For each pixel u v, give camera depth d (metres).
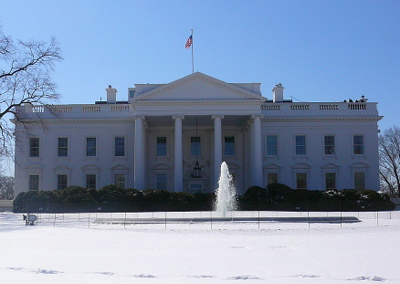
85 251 19.70
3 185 133.38
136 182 55.91
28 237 25.52
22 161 62.34
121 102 71.31
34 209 52.56
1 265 16.02
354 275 13.83
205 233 28.17
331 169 61.97
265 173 61.94
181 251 19.66
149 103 56.69
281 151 62.16
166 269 15.19
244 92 56.59
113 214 45.00
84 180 61.97
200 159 63.53
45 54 53.44
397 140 92.06
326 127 62.56
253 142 56.53
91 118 62.22
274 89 70.62
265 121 62.38
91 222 36.88
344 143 62.38
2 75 52.16
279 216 38.81
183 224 34.62
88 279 13.49
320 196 52.12
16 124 62.12
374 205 51.69
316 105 62.81
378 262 16.33
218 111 56.75
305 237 25.36
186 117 58.25
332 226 32.50
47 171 62.12
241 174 63.50
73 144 62.50
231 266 15.70
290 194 52.00
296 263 16.23
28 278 13.69
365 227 31.52
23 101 53.38
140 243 22.75
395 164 92.62
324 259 17.09
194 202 52.00
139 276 13.94
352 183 61.78
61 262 16.70
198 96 56.94
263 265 15.85
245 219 36.38
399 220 37.56
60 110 62.75
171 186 63.28
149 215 42.19
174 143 60.91
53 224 35.75
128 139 62.44
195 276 13.85
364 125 62.66
